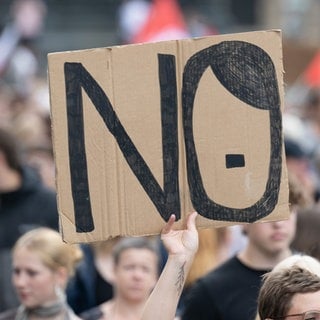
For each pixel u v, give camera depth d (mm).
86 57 8289
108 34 44031
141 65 8328
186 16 38812
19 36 33656
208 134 8383
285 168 8414
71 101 8289
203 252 13078
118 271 12016
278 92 8391
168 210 8375
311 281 8094
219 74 8375
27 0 41156
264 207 8406
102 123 8312
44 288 11359
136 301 11992
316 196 16656
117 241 13227
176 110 8359
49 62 8281
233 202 8406
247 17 46125
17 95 26391
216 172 8391
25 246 11398
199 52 8359
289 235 10898
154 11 27656
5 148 14227
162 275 8406
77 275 13227
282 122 8398
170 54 8352
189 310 10992
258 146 8398
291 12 44156
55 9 43594
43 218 14273
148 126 8344
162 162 8359
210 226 8422
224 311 10812
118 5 44094
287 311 8078
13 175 14242
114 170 8336
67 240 8305
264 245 10836
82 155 8305
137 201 8352
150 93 8344
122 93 8312
